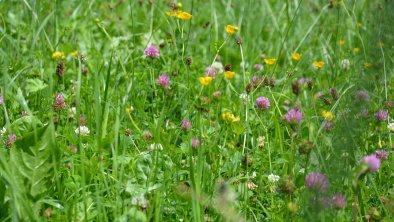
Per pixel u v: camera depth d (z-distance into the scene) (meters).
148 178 2.93
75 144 3.27
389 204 2.88
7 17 5.28
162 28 5.70
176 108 4.19
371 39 2.69
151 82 4.14
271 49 5.62
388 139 3.75
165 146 3.22
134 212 2.50
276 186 3.12
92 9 6.05
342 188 2.56
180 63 4.61
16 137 3.25
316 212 2.44
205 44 5.86
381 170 3.35
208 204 2.75
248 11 5.73
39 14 5.05
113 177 2.88
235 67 5.38
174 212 2.83
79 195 2.89
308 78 4.91
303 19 6.23
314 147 2.97
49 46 4.81
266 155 3.40
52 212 2.69
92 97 4.00
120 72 4.53
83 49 5.10
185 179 3.13
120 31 5.60
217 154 3.32
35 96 4.02
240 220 2.64
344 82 4.49
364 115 2.66
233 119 3.44
